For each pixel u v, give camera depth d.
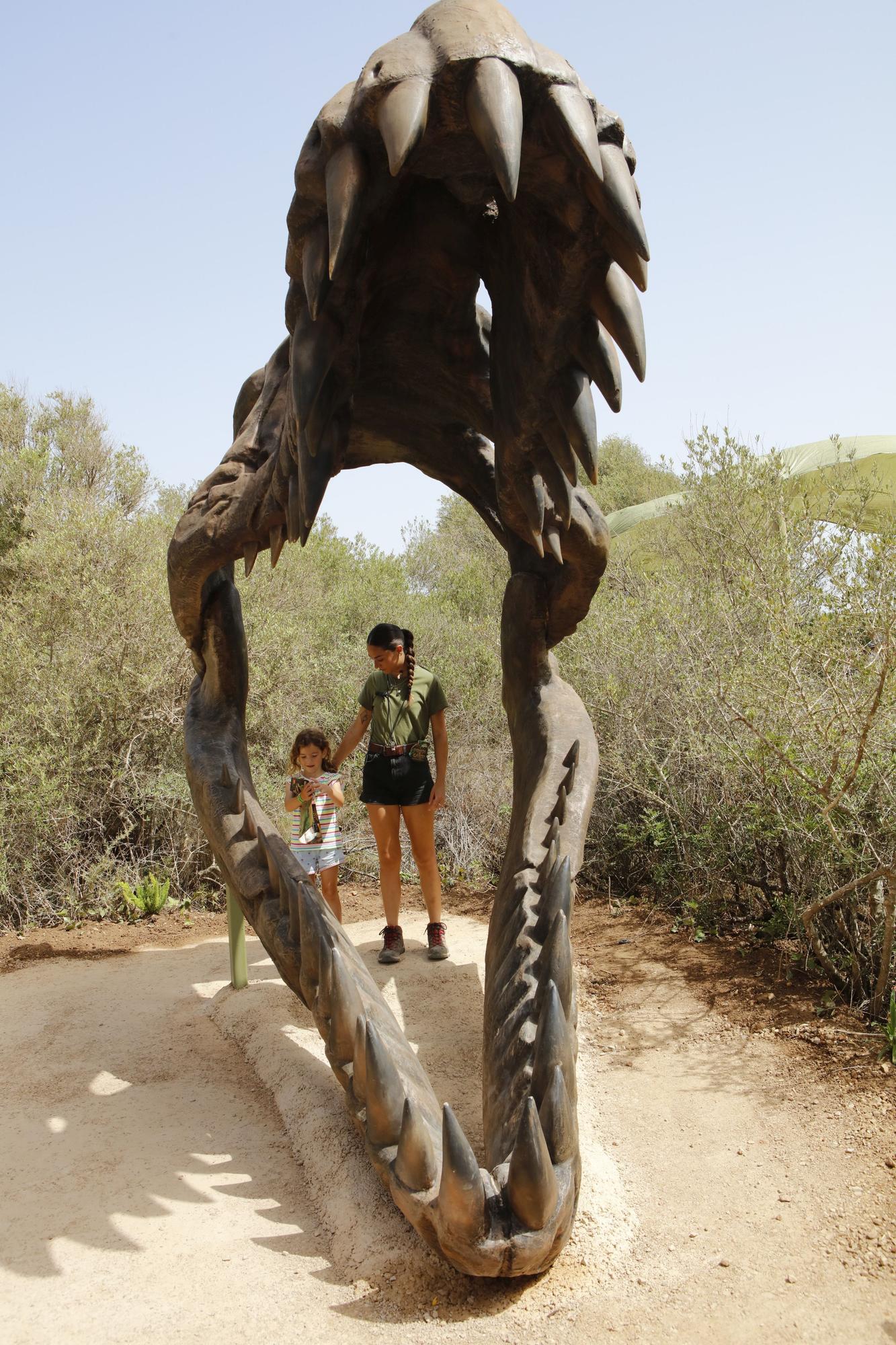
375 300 2.93
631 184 1.95
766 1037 3.75
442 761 5.07
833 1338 2.19
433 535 16.39
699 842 5.23
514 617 3.80
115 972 5.09
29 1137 3.28
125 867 6.68
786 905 4.63
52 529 8.83
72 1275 2.50
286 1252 2.60
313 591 10.87
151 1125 3.37
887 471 8.59
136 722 7.18
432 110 1.98
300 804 5.18
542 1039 2.34
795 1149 2.98
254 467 3.49
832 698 4.14
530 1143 2.14
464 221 2.73
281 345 3.62
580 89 1.96
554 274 2.15
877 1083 3.30
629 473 18.53
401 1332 2.25
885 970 3.72
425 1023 4.14
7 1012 4.49
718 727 5.18
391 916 4.99
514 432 2.56
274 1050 3.83
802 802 4.26
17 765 6.44
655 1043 3.82
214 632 3.97
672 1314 2.28
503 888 3.10
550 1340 2.21
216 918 6.27
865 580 4.06
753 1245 2.54
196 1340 2.24
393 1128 2.47
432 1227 2.27
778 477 6.67
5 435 12.09
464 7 1.96
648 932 5.17
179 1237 2.67
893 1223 2.57
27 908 6.23
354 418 3.62
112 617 7.43
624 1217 2.66
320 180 2.12
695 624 6.02
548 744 3.50
